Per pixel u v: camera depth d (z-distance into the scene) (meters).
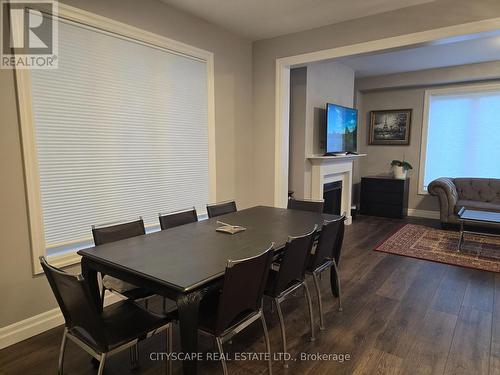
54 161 2.45
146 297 2.24
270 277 2.30
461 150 5.89
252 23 3.58
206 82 3.66
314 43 3.72
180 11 3.26
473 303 2.84
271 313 2.68
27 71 2.21
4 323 2.23
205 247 2.04
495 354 2.13
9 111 2.15
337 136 5.06
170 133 3.34
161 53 3.17
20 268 2.28
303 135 4.66
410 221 5.90
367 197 6.36
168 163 3.36
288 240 1.96
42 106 2.34
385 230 5.26
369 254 4.11
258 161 4.37
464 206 5.02
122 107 2.88
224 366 1.66
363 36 3.37
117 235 2.33
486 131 5.64
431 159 6.19
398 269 3.62
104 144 2.77
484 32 2.76
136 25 2.89
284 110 4.11
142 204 3.14
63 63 2.44
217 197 3.96
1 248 2.18
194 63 3.52
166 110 3.27
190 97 3.51
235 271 1.57
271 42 4.05
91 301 1.41
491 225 4.18
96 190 2.75
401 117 6.37
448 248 4.32
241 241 2.18
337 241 2.84
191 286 1.49
